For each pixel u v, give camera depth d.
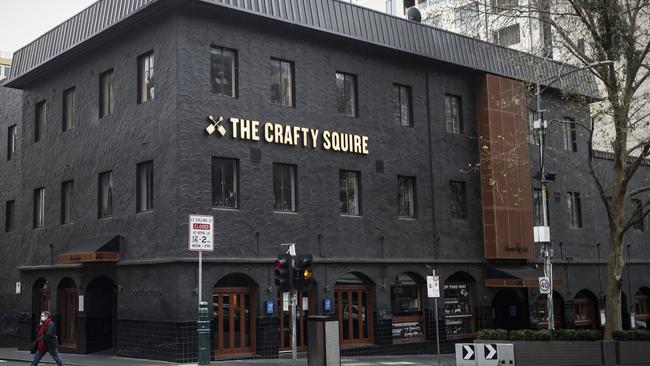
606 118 34.69
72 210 26.84
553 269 32.94
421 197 28.12
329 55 25.73
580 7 22.38
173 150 21.55
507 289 30.89
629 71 22.03
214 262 21.56
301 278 17.62
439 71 29.69
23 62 29.94
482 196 30.34
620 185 22.17
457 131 30.30
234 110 22.84
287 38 24.55
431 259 27.86
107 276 24.28
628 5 22.28
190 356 20.94
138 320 22.61
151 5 21.95
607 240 36.62
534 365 20.52
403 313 27.19
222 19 22.94
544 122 24.34
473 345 18.45
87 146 26.08
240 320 22.58
